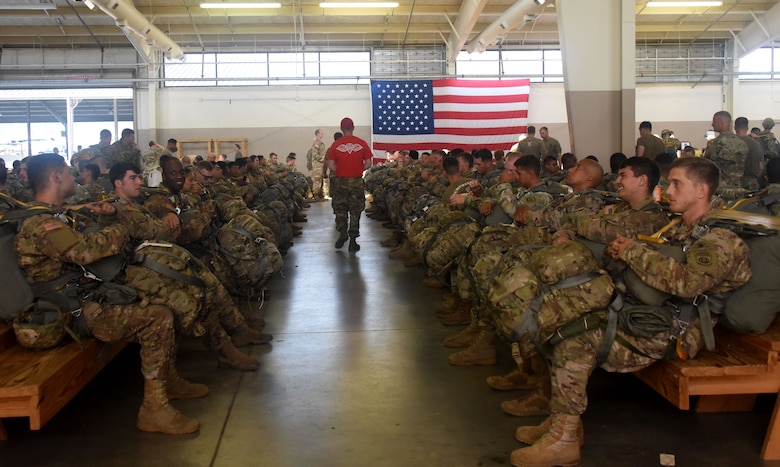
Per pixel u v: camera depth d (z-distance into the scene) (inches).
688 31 753.0
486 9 652.7
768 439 98.9
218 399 127.2
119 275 114.2
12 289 109.3
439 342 162.7
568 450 97.9
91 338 117.1
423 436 109.7
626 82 358.3
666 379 102.5
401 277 247.4
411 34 749.9
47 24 677.3
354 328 177.0
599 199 152.6
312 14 650.8
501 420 115.6
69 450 106.2
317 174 656.4
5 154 801.6
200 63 760.3
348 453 104.0
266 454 104.0
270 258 174.1
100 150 371.9
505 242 144.5
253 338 163.2
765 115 796.6
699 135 799.7
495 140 728.3
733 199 189.0
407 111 726.5
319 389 131.9
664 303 99.0
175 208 165.0
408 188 305.7
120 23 565.9
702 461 98.8
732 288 98.7
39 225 109.2
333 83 770.2
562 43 359.3
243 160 332.5
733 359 101.6
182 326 117.6
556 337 97.8
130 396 129.2
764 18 705.0
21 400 96.9
